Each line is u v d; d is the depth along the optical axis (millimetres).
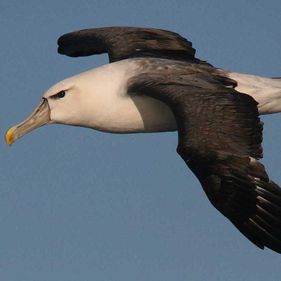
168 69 16188
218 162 14375
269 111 16422
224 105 14844
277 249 14289
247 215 14328
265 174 14352
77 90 16359
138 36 17891
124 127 16375
